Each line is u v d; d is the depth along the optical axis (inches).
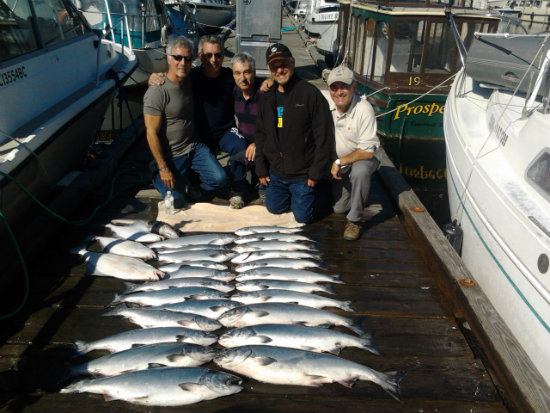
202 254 166.1
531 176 155.9
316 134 170.4
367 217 202.7
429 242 163.5
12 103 174.6
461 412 107.4
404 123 377.7
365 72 424.8
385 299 147.6
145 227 181.9
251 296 141.9
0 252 151.0
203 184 206.2
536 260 130.7
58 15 223.6
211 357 118.1
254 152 191.6
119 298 141.4
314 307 141.1
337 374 112.7
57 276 154.3
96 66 260.8
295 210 188.1
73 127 208.5
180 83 181.2
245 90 187.2
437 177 336.5
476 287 138.7
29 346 124.6
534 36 215.5
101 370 113.6
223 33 844.0
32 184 180.2
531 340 132.7
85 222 181.6
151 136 182.4
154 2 481.1
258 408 107.1
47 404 107.0
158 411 106.0
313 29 738.2
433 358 122.8
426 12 359.3
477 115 232.7
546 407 101.7
